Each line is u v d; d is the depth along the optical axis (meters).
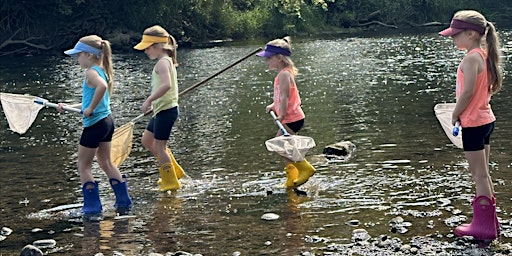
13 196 7.14
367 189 6.73
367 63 20.42
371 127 10.03
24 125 6.79
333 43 29.67
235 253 5.11
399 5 42.28
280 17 37.94
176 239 5.54
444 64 19.16
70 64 24.95
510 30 33.25
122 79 19.08
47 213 6.47
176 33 34.31
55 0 33.31
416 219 5.73
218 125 10.94
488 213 5.18
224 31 36.12
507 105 11.36
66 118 12.43
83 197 6.53
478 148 5.21
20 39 32.91
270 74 18.47
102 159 6.62
